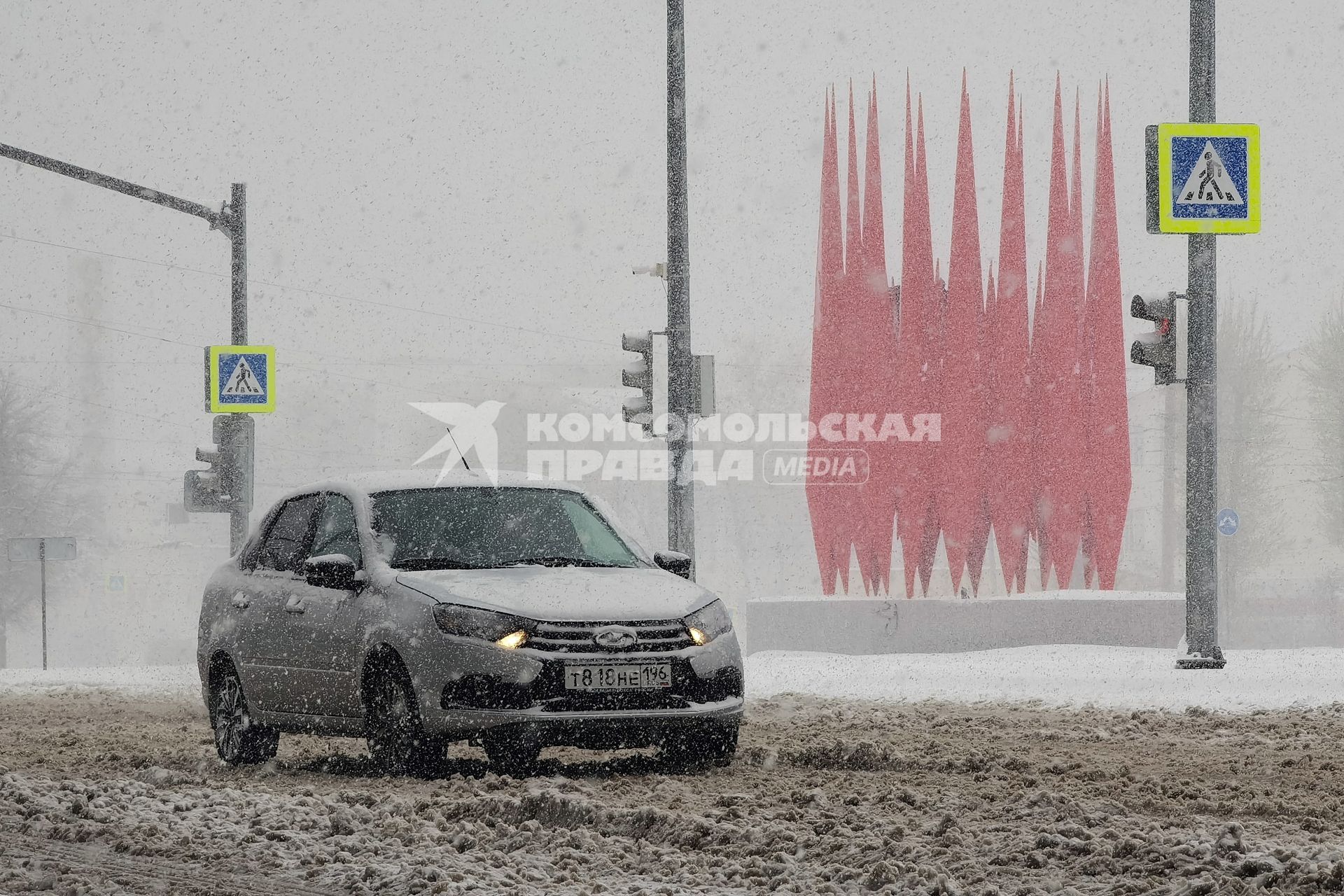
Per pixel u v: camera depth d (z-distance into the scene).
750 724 53.16
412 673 37.75
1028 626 100.19
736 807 31.05
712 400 74.12
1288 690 59.06
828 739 47.19
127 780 39.25
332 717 40.53
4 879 27.25
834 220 110.38
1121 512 107.69
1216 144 68.31
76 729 55.12
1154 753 43.09
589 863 27.14
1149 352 69.19
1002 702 60.34
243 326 98.50
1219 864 23.75
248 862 28.53
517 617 37.41
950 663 80.56
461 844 28.95
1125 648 87.69
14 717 60.91
